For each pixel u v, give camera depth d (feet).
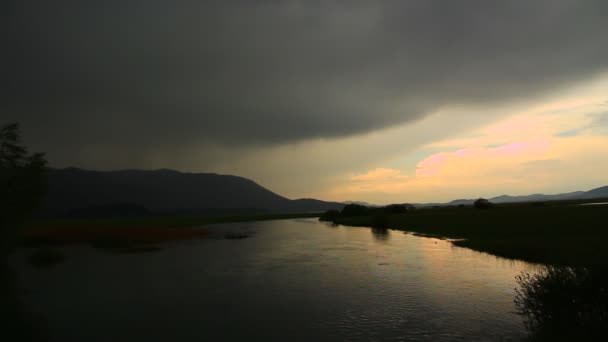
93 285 76.74
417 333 44.52
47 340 43.47
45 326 48.80
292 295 65.87
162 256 125.70
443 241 149.79
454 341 41.27
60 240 183.32
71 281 81.30
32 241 177.99
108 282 79.97
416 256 111.04
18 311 53.36
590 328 36.63
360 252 125.59
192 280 81.51
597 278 36.76
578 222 158.71
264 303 60.49
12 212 50.65
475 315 50.83
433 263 96.89
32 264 108.37
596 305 36.24
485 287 68.18
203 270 94.99
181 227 302.66
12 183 51.16
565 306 38.73
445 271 85.15
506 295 61.93
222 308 57.67
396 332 45.11
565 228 143.74
